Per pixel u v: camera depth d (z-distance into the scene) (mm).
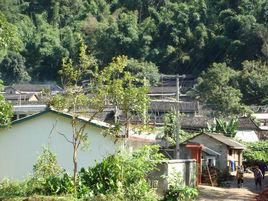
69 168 23453
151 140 29016
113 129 22094
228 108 75562
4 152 24281
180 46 127688
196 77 113500
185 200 19562
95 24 140250
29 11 158875
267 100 88500
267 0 127188
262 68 95375
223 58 119375
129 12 147125
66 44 132375
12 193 17234
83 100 20406
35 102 59594
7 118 19438
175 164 22250
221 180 32656
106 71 20781
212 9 133500
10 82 123562
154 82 99750
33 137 24016
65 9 157500
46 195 16812
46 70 132125
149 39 128250
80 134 20031
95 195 17109
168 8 141000
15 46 19688
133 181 18266
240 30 119562
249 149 50062
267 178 38719
